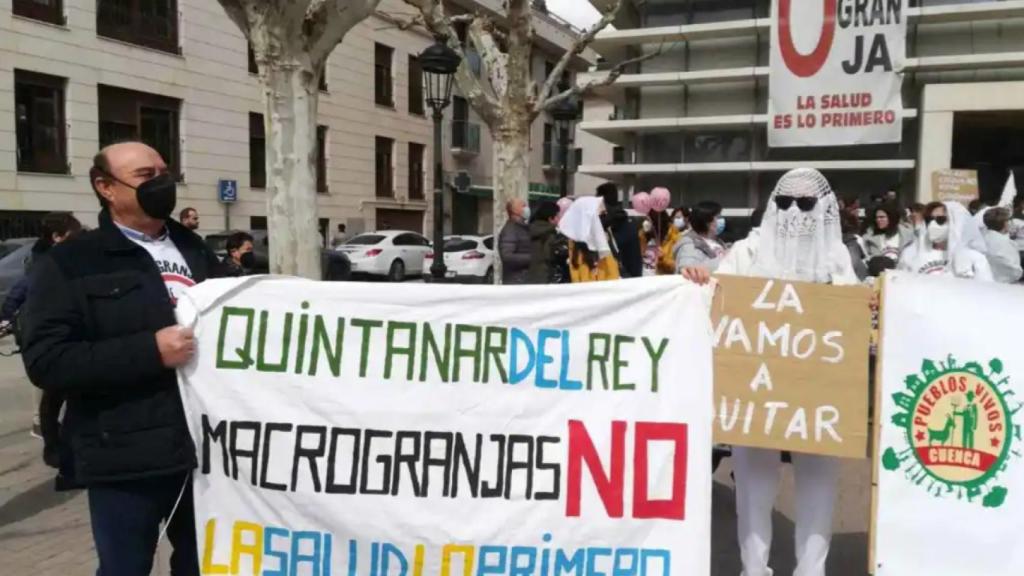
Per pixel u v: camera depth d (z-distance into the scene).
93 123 20.23
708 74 20.42
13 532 4.66
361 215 30.47
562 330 3.03
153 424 2.62
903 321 3.23
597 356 3.03
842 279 3.47
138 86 21.42
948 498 3.24
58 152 19.56
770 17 19.33
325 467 2.92
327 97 28.41
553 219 8.79
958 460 3.22
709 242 5.89
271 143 6.45
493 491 2.97
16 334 5.02
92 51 20.11
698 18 21.16
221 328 2.88
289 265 6.53
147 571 2.72
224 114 24.17
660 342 3.04
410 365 2.98
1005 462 3.20
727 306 3.34
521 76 11.91
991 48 18.84
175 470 2.64
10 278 13.47
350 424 2.94
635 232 8.23
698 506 3.00
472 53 16.89
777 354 3.33
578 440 2.99
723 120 20.38
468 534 2.95
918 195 18.61
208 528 2.88
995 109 17.97
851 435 3.29
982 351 3.19
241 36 24.58
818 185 3.49
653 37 20.91
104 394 2.58
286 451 2.90
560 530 2.98
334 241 26.00
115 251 2.63
